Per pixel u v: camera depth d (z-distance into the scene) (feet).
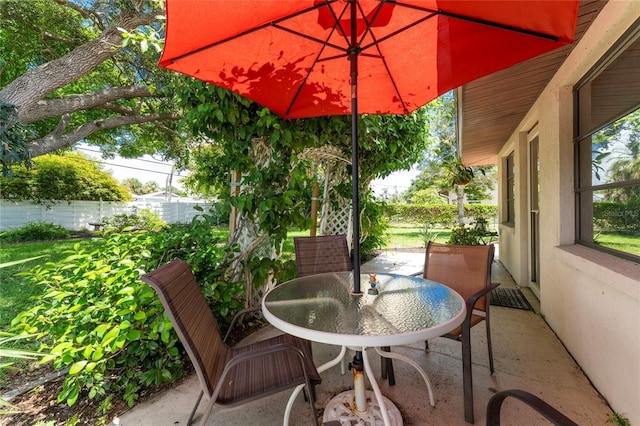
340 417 5.40
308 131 10.32
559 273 8.55
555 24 4.12
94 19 20.18
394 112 8.60
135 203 43.75
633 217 5.73
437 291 5.92
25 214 34.50
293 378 4.66
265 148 10.22
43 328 6.37
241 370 5.02
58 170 36.94
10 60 21.86
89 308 6.15
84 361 5.57
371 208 17.22
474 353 7.93
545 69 8.30
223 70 6.10
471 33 5.31
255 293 10.54
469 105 10.83
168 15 4.15
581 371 6.97
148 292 6.35
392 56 6.52
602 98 6.84
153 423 5.56
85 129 25.94
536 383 6.54
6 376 7.14
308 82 7.26
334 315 4.75
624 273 5.08
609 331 5.76
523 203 14.15
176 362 6.73
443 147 46.60
